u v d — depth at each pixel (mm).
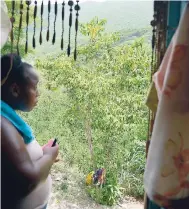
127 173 3812
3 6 954
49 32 1072
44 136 3973
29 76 1188
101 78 3410
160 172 826
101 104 3449
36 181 1084
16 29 1393
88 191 3711
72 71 3477
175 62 786
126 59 3381
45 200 1280
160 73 853
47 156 1189
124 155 3703
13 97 1175
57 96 4027
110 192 3621
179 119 805
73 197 3656
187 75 789
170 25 936
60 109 4055
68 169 4051
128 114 3443
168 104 802
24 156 1058
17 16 1331
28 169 1053
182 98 798
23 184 1057
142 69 3393
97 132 3600
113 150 3652
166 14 933
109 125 3428
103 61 3473
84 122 3676
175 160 818
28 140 1188
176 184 831
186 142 814
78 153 3963
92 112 3525
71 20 1062
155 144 827
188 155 817
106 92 3410
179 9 927
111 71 3455
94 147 3730
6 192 1064
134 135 3541
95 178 3570
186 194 841
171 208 851
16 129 1113
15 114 1145
